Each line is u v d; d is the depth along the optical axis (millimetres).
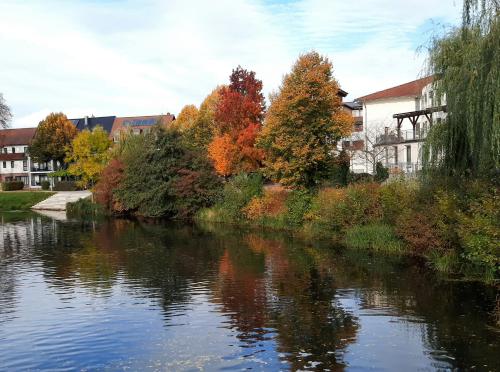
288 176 32969
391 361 10133
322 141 32344
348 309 13875
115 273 19422
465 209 17828
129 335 12047
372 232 24422
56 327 12758
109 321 13180
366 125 55906
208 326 12617
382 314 13305
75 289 16812
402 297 14992
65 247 26641
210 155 45906
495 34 15023
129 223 40500
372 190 26312
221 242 27953
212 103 58312
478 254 15984
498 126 14664
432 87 18734
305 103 31516
